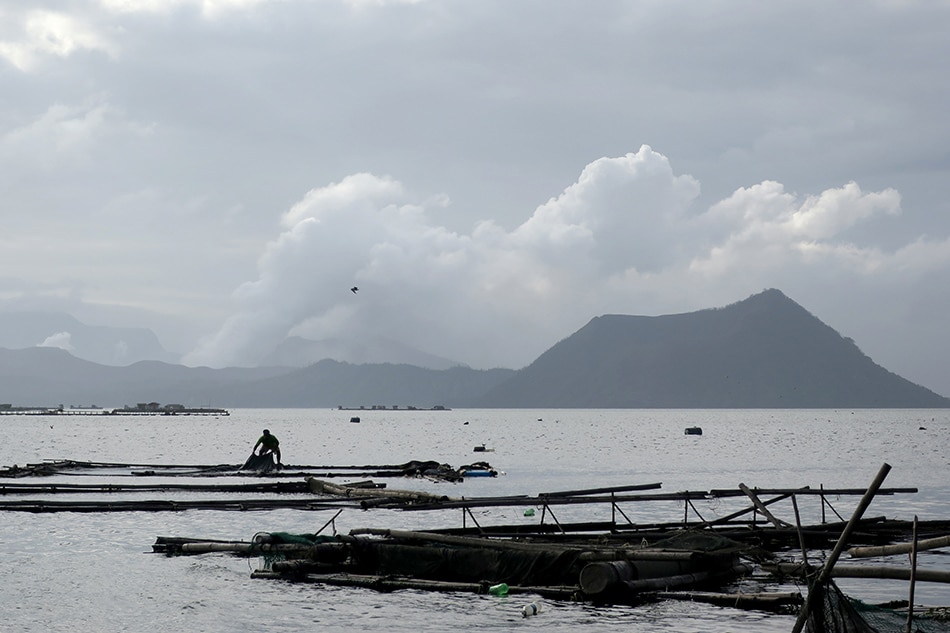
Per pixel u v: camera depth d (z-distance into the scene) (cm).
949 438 17575
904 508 5006
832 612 2022
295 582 2789
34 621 2325
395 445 14188
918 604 2561
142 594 2627
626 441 15862
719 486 6512
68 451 11794
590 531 3675
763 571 2953
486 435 19125
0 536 3741
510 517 4481
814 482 6938
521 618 2355
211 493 5628
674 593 2598
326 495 5406
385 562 2858
